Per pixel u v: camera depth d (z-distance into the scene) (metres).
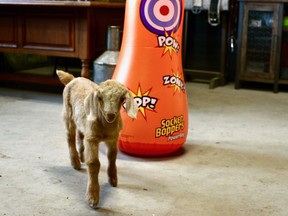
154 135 2.59
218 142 3.04
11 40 4.27
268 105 4.29
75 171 2.43
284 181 2.37
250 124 3.55
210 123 3.55
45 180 2.29
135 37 2.58
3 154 2.67
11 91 4.59
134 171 2.46
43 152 2.73
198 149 2.88
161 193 2.18
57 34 4.02
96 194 2.01
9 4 3.99
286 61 4.96
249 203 2.09
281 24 4.81
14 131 3.16
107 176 2.31
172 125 2.63
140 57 2.56
